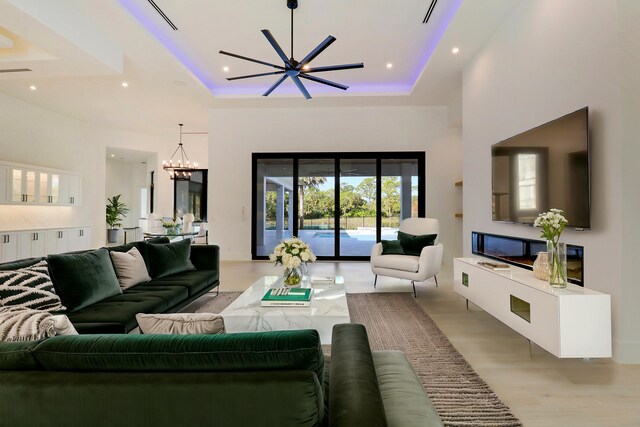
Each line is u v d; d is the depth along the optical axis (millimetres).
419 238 4539
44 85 5496
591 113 2471
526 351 2508
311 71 3627
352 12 3709
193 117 7383
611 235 2293
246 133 6930
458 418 1687
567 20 2711
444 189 6676
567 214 2566
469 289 3320
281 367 869
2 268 2168
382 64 5066
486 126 4090
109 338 915
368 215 6895
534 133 2982
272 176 7023
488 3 3375
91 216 7723
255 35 4195
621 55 2240
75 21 3420
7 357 890
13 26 3072
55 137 6871
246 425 815
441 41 4070
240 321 2271
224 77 5547
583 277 2520
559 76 2805
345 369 983
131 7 3570
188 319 1178
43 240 6199
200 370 867
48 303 2221
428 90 5789
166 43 4391
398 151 6727
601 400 1854
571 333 2062
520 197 3199
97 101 6266
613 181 2281
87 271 2521
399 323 3096
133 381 834
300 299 2422
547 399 1866
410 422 989
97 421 838
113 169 10375
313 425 816
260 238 7047
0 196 5609
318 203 6984
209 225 6992
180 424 826
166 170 8867
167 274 3480
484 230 4133
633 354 2234
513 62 3484
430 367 2240
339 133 6812
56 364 880
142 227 9305
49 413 842
